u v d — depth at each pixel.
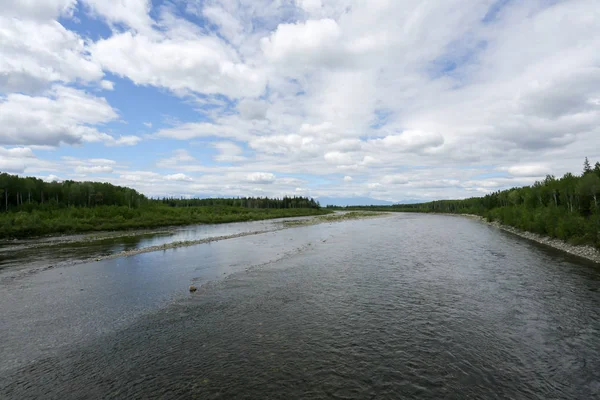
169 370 9.50
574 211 39.00
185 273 21.77
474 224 69.44
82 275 21.20
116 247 33.78
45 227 46.53
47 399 8.19
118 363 9.95
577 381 8.68
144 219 65.38
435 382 8.69
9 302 15.77
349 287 17.97
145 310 14.61
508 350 10.49
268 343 11.18
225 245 35.69
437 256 27.41
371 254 28.69
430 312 13.99
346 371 9.30
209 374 9.25
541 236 38.97
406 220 88.62
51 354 10.57
